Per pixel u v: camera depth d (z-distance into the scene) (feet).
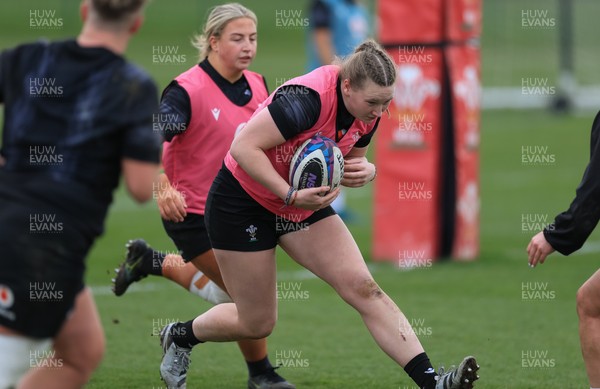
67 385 44.73
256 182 53.01
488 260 111.55
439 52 107.24
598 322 52.85
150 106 42.37
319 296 94.58
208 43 63.41
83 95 42.04
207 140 62.59
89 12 42.78
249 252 54.70
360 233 128.26
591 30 363.56
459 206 110.52
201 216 62.44
